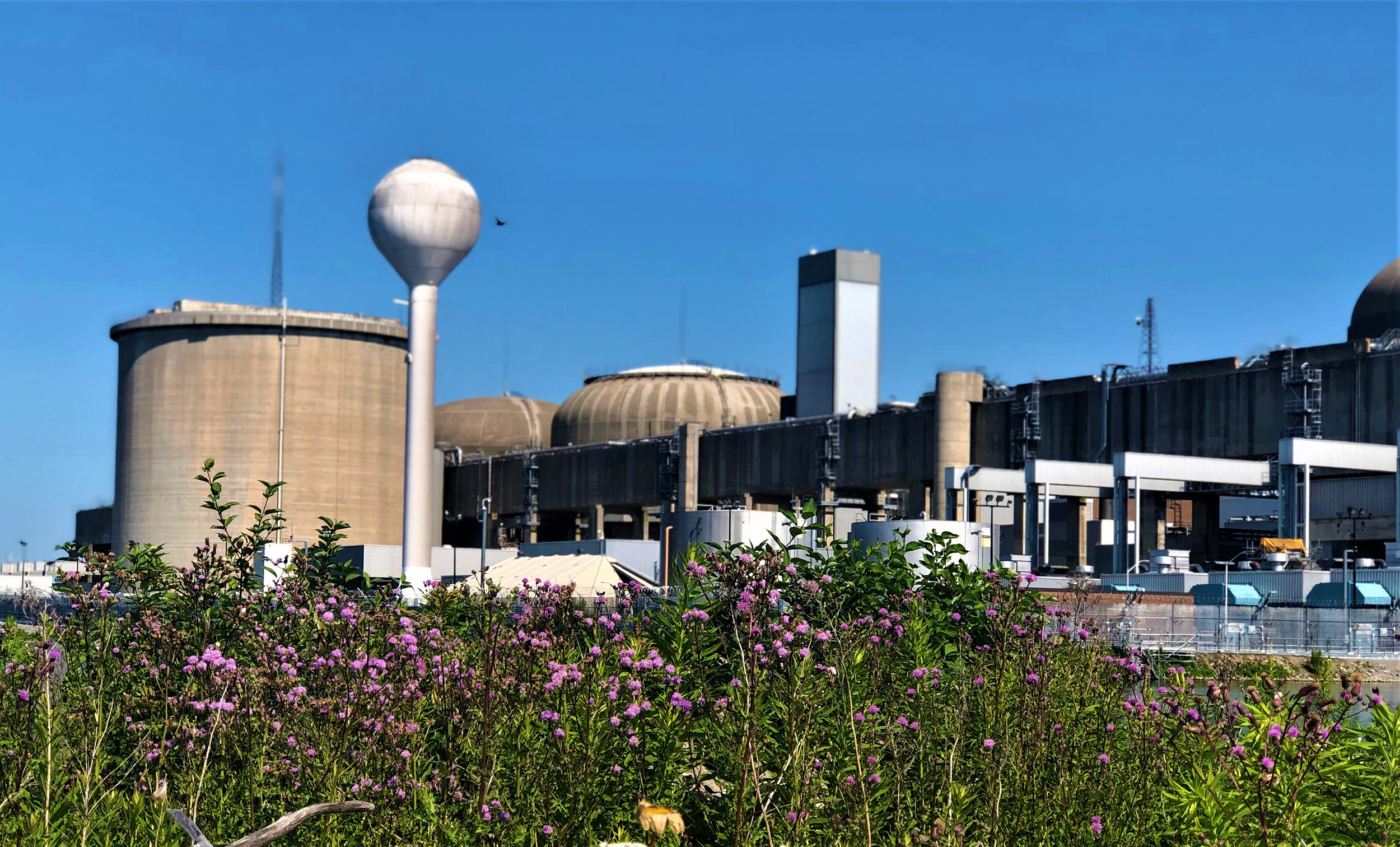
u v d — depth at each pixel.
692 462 123.88
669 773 12.55
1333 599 70.56
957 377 104.00
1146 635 56.62
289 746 12.05
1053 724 13.09
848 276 127.88
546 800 11.98
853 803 11.75
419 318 94.56
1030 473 86.81
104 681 13.42
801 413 129.62
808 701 12.17
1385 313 104.88
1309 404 87.81
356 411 121.62
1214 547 102.44
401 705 12.80
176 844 11.16
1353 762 11.62
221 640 14.55
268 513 16.25
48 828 10.86
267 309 121.38
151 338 120.88
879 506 118.38
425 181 94.06
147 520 118.88
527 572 47.88
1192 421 94.19
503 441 164.62
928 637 15.40
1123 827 11.83
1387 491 87.81
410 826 11.66
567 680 12.49
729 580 12.85
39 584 87.38
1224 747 11.88
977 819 12.18
